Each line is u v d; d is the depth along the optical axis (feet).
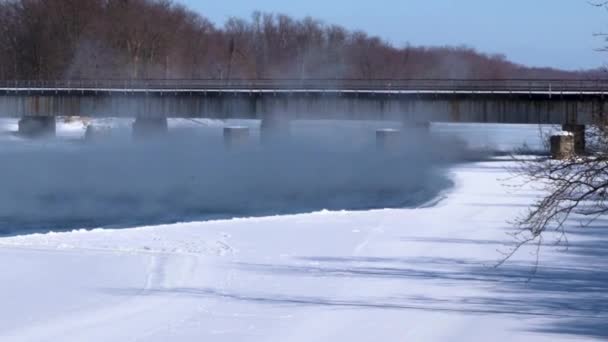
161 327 64.64
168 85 304.30
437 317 67.67
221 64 540.93
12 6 480.23
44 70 460.96
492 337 62.18
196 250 97.60
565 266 88.79
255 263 89.81
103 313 68.69
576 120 225.35
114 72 460.14
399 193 167.94
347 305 71.51
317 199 165.17
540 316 68.28
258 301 72.79
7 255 93.35
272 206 157.58
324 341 61.16
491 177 172.55
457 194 148.56
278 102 264.72
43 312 68.95
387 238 105.70
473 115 238.27
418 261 91.20
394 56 626.23
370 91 251.39
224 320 66.64
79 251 96.37
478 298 74.54
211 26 589.32
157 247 99.45
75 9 473.67
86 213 152.35
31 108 299.79
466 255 94.63
